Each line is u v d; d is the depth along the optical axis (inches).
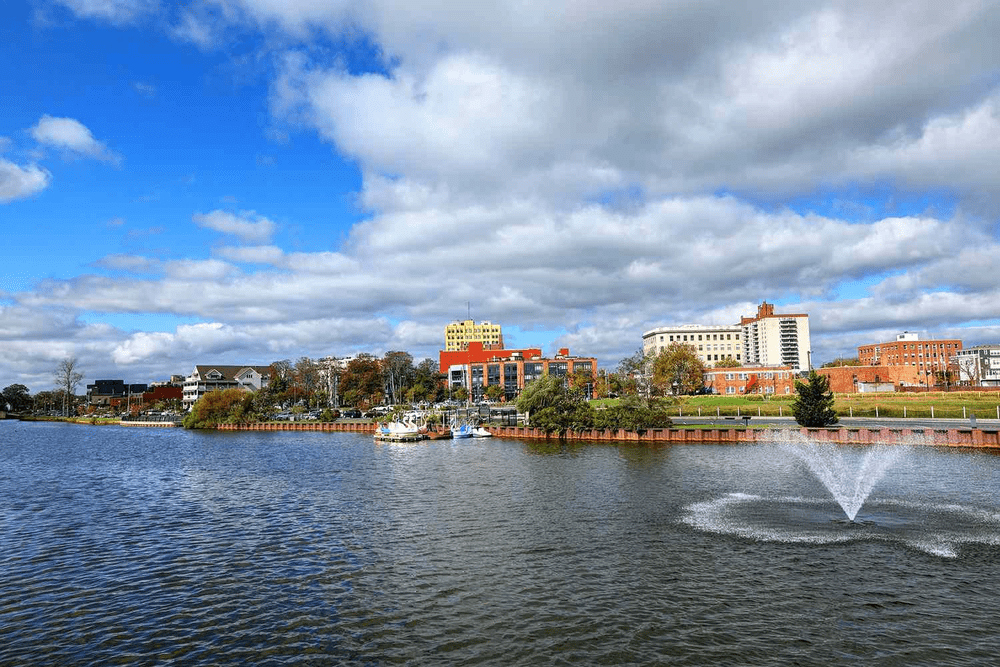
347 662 866.8
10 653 918.4
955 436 2984.7
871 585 1125.1
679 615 1003.3
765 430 3464.6
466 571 1242.0
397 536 1536.7
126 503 2110.0
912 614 994.1
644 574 1200.8
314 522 1726.1
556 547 1397.6
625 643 906.7
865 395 5521.7
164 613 1063.6
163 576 1266.0
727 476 2315.5
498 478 2439.7
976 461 2541.8
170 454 3818.9
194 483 2544.3
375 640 935.0
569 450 3393.2
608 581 1165.7
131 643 946.7
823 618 983.0
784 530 1505.9
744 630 944.3
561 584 1154.7
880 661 842.8
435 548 1416.1
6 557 1428.4
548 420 4141.2
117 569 1322.6
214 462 3324.3
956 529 1496.1
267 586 1186.6
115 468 3117.6
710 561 1273.4
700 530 1517.0
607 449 3376.0
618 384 6673.2
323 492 2235.5
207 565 1336.1
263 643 934.4
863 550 1334.9
